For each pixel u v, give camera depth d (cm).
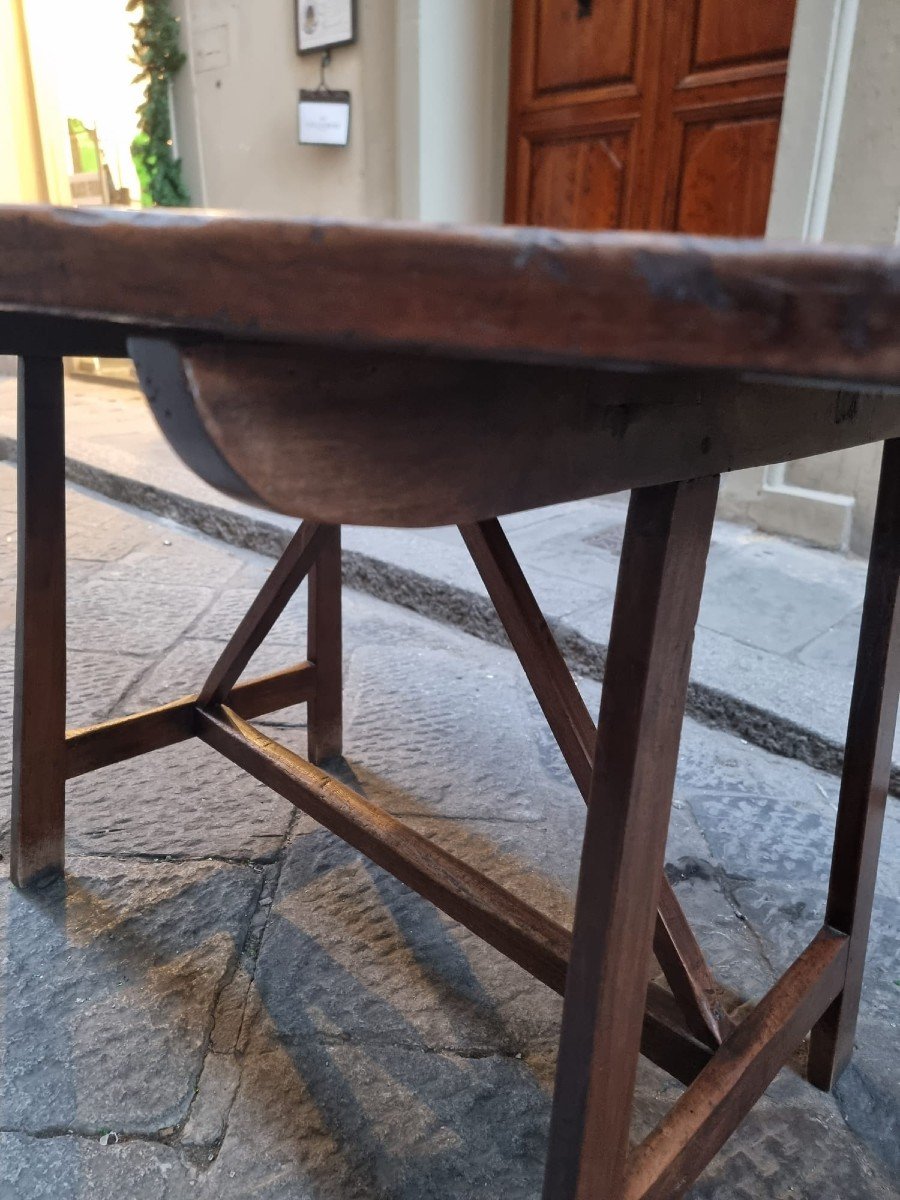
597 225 301
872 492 234
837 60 212
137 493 295
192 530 278
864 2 206
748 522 262
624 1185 62
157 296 33
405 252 28
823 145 220
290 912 115
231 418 33
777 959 111
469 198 325
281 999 101
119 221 33
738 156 260
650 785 52
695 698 172
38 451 103
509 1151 84
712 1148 69
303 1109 87
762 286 25
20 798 112
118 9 444
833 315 24
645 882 54
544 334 28
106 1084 89
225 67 370
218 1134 84
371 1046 95
